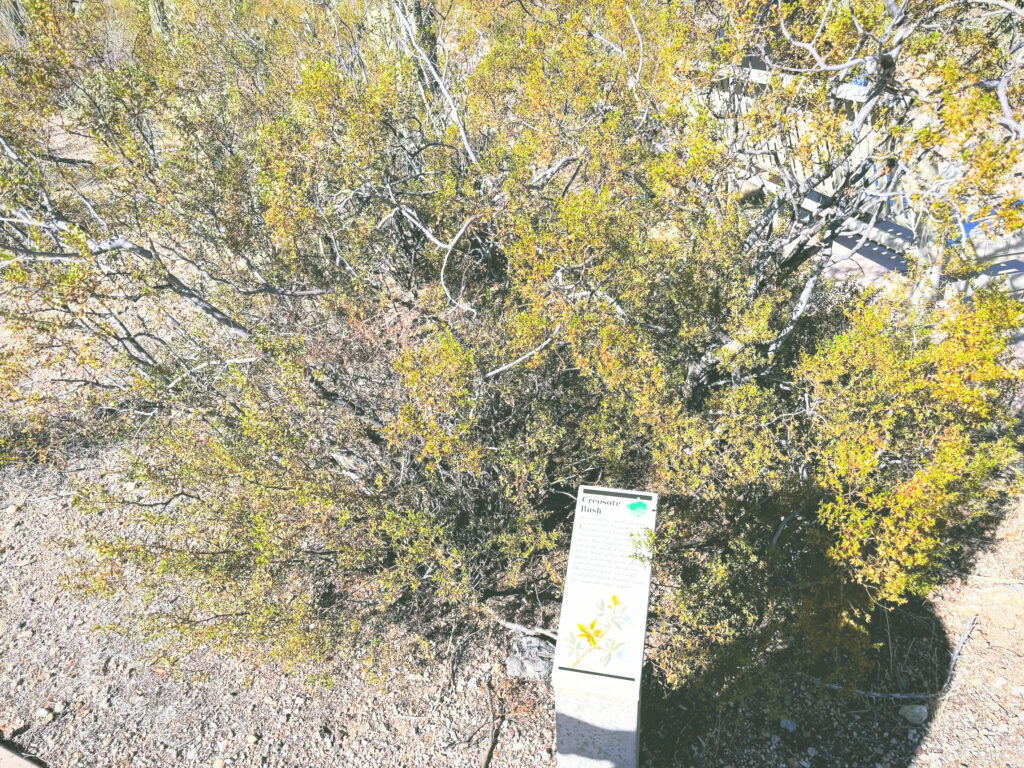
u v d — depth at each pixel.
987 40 5.97
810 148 6.50
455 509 6.37
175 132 8.16
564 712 4.56
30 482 8.38
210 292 8.09
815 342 7.18
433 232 8.65
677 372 6.67
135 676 6.32
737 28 6.65
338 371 6.90
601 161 8.02
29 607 6.96
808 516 5.83
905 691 5.62
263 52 12.86
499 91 9.56
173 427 6.65
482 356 6.64
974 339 5.06
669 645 5.67
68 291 5.89
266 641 5.79
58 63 7.12
